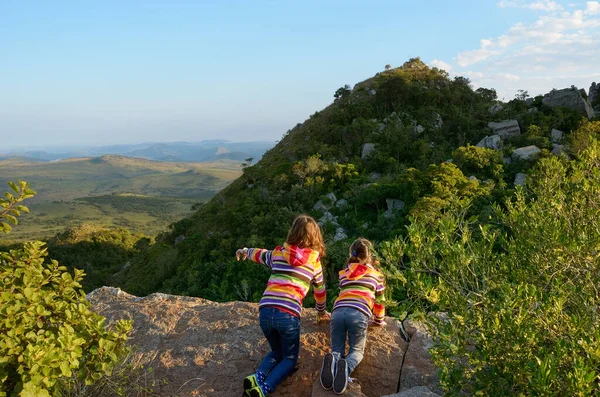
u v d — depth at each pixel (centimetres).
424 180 3866
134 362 390
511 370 294
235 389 364
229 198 6088
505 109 6169
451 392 307
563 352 267
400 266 369
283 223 4344
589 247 343
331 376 335
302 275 374
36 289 309
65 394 321
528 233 384
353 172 5044
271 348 385
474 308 324
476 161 4459
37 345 268
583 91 6294
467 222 390
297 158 6103
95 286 6956
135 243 9331
